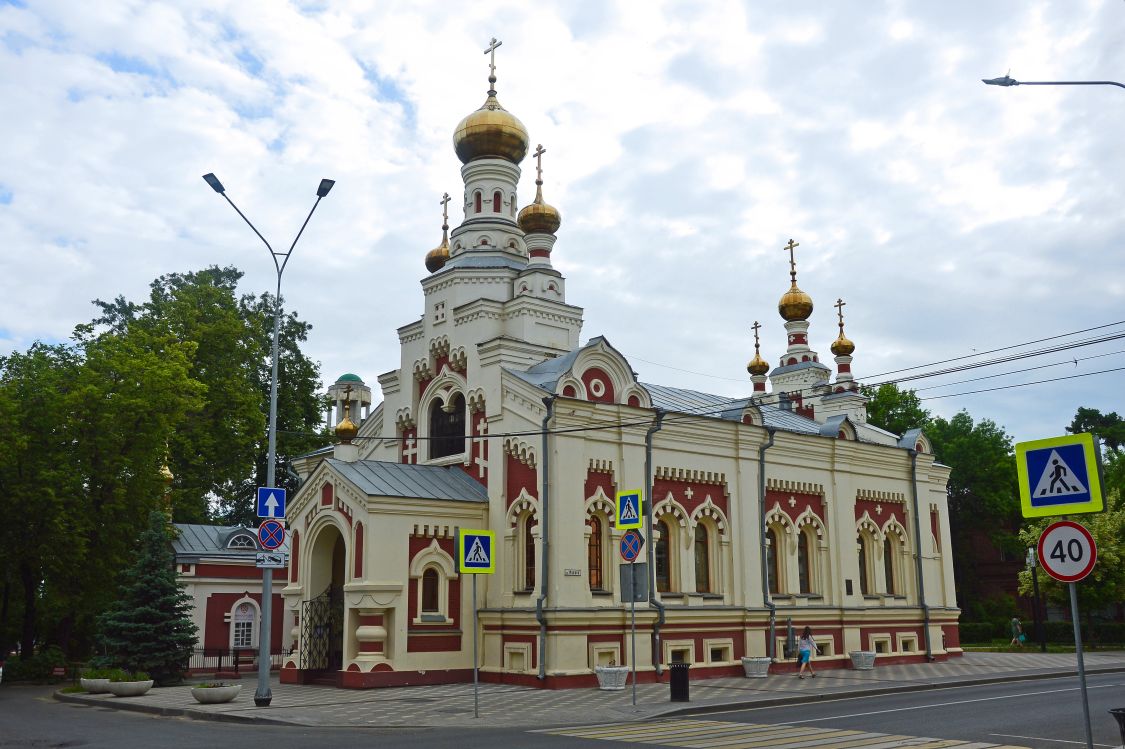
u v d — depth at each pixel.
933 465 46.69
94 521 41.28
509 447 33.81
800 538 40.50
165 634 35.97
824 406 52.84
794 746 17.98
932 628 44.22
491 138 41.91
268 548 26.75
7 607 46.16
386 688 30.56
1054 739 19.03
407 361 40.12
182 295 54.78
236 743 19.05
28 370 43.28
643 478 34.41
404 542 31.92
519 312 37.12
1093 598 57.84
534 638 31.31
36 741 19.94
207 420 53.53
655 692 29.25
